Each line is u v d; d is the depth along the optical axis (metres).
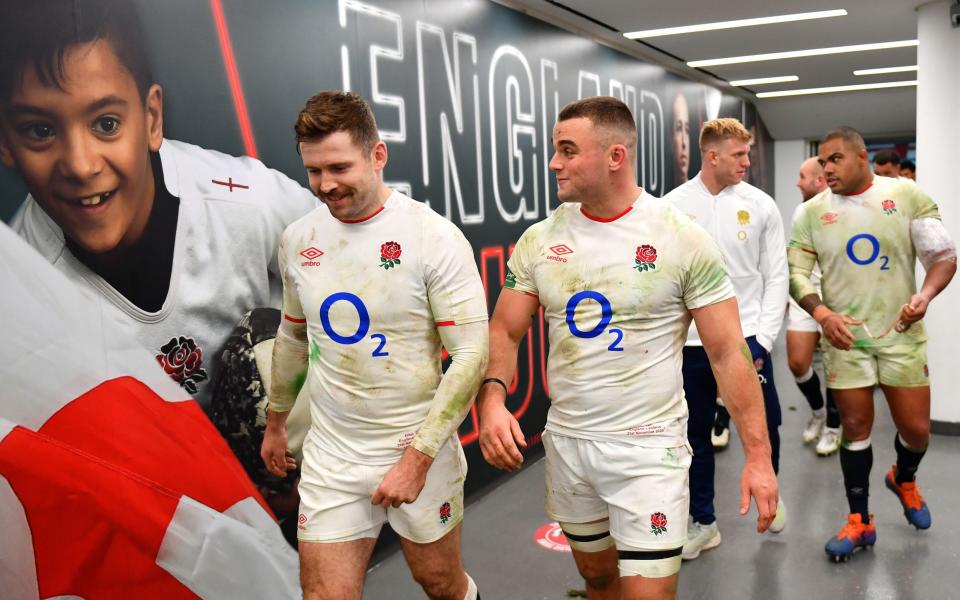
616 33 5.52
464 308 1.93
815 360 7.23
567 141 1.86
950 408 4.90
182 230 2.41
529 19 4.57
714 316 1.90
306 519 1.98
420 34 3.54
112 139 2.18
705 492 3.19
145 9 2.29
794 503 3.77
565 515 2.08
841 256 3.10
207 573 1.83
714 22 5.36
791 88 8.95
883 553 3.19
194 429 1.95
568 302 1.95
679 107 7.32
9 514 1.54
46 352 1.67
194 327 2.46
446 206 3.73
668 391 1.93
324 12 2.97
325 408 2.00
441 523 2.04
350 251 1.94
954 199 4.85
